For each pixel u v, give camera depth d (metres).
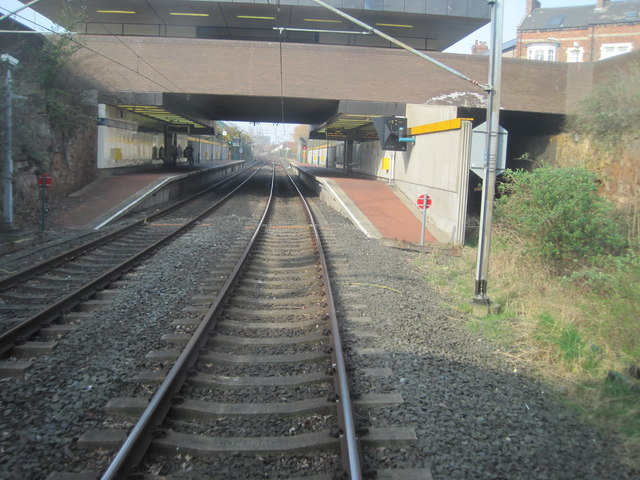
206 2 30.34
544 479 4.00
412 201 21.97
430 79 26.08
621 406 5.33
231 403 5.10
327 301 8.50
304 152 113.50
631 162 16.23
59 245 13.72
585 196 12.50
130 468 3.92
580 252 12.36
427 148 19.81
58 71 20.67
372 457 4.20
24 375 5.73
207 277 10.21
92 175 24.23
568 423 4.96
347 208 20.27
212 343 6.66
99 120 25.17
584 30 41.69
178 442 4.32
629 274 9.25
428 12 30.61
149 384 5.49
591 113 18.75
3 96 14.46
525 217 12.84
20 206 16.75
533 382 5.99
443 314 8.57
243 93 25.48
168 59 25.25
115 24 35.47
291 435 4.58
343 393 4.89
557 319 7.96
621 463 4.29
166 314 7.84
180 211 21.72
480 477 3.99
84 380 5.56
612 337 7.21
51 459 4.13
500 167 8.96
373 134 32.19
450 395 5.38
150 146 35.53
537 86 25.75
